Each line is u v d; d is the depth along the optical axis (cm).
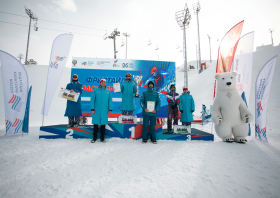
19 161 246
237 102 391
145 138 386
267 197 155
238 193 161
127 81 479
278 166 238
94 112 392
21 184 178
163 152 304
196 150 320
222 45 522
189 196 155
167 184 179
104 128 397
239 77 512
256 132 462
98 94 399
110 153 292
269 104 1103
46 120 1034
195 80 2758
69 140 399
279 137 485
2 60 438
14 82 449
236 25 500
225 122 396
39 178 192
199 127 750
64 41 475
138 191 163
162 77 722
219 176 201
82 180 188
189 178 194
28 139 406
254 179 194
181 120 494
